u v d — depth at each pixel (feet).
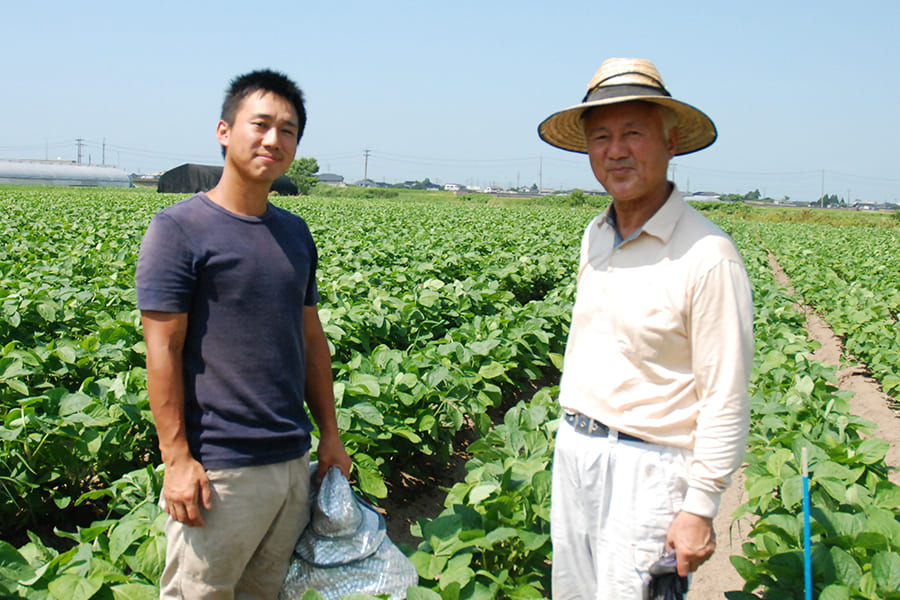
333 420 9.80
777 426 15.55
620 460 8.16
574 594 9.05
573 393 8.71
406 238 52.85
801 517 10.75
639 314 7.90
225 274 7.97
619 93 7.72
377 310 22.54
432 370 17.12
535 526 11.54
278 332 8.32
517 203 233.76
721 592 14.17
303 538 9.05
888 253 72.28
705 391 7.64
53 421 13.35
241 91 8.05
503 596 10.57
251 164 7.98
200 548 8.25
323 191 264.31
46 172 248.32
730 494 18.07
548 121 9.03
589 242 8.80
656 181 7.93
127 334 18.85
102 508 15.17
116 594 8.91
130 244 41.78
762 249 77.15
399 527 16.40
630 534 8.14
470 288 28.60
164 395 7.86
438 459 19.16
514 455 13.30
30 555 9.82
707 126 8.36
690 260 7.61
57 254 35.60
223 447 8.13
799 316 32.01
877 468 13.26
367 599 8.36
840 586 9.09
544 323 24.64
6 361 15.11
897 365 26.94
